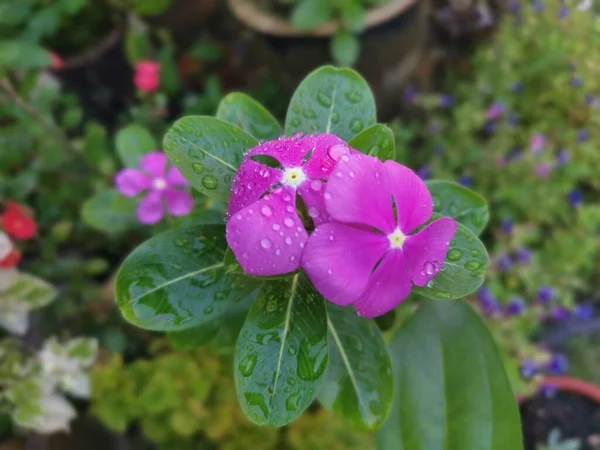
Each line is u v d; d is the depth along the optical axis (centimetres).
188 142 13
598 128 35
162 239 14
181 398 24
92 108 39
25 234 27
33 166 29
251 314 13
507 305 30
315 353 12
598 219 31
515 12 38
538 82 36
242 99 15
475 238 12
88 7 36
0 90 27
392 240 11
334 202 11
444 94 40
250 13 32
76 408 28
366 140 13
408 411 18
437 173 34
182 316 14
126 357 30
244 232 11
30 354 28
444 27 38
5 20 30
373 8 31
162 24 40
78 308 29
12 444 25
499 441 17
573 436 27
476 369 18
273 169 11
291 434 24
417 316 18
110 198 24
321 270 11
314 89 15
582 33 38
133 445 28
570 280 31
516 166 32
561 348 31
